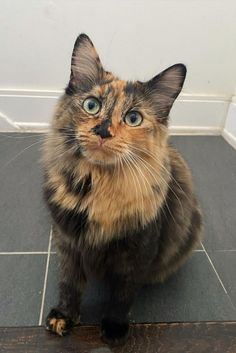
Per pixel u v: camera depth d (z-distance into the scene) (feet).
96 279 1.25
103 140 0.86
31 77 2.40
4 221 1.66
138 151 0.94
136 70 2.48
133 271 1.07
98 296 1.33
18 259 1.46
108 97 0.94
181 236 1.24
